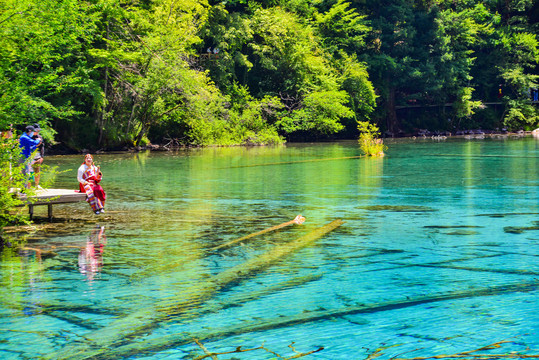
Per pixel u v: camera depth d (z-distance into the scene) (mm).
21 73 22000
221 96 49594
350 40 61656
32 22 21703
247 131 50094
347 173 22844
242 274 7352
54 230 10719
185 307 5988
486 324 5285
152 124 45000
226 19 51969
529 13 81250
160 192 16828
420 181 19688
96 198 12117
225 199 15219
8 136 10984
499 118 77750
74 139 38312
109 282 7016
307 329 5262
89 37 28641
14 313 5832
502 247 8961
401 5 65625
